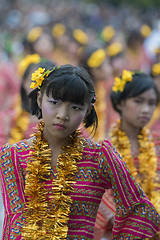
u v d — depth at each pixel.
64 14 26.05
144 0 30.03
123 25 26.05
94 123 4.48
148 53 17.48
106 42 19.88
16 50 16.23
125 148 6.24
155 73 8.84
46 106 4.05
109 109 9.25
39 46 12.36
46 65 6.85
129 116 6.38
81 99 4.01
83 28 21.16
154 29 20.14
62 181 4.13
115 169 4.23
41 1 27.73
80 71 4.11
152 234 4.17
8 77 11.44
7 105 10.80
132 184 4.26
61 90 3.95
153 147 6.35
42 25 18.08
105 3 30.88
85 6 28.86
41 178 4.16
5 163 4.23
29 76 6.88
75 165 4.21
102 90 9.47
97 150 4.30
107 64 10.04
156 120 8.66
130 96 6.36
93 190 4.20
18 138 7.07
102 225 5.62
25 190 4.14
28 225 4.07
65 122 4.00
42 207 4.10
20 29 23.12
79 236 4.11
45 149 4.27
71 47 15.88
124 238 4.19
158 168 6.39
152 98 6.43
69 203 4.12
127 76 6.44
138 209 4.22
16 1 26.12
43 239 4.03
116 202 4.25
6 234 4.14
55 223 4.05
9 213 4.14
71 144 4.30
